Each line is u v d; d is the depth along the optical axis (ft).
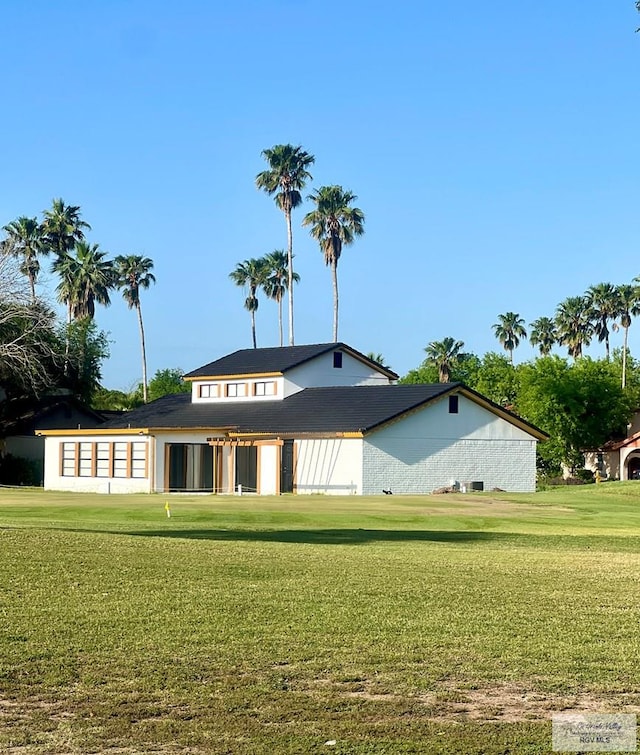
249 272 328.08
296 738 26.04
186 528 82.69
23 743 25.66
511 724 27.09
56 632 35.94
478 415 157.07
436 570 51.26
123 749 25.36
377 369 181.06
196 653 33.53
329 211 271.28
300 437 150.30
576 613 40.32
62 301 266.16
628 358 325.21
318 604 41.29
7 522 83.87
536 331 374.02
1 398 209.97
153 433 164.35
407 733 26.40
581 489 149.28
